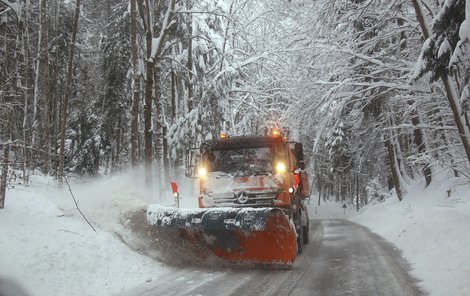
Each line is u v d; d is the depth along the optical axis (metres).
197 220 7.93
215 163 10.12
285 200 9.55
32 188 13.07
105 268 7.21
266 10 21.02
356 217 27.70
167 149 19.88
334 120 17.03
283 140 10.09
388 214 18.45
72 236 8.01
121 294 6.24
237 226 7.62
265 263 8.14
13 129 9.60
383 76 16.03
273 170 9.65
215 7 20.45
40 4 22.16
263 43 21.80
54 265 6.59
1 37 16.52
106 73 28.12
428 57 9.39
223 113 19.47
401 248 10.58
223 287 6.68
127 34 24.47
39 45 23.33
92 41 33.47
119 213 9.24
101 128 30.20
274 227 8.01
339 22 15.43
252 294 6.27
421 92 16.05
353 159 35.16
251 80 22.08
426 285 6.54
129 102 26.61
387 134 23.14
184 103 21.97
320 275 7.56
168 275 7.57
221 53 20.00
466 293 5.76
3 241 6.86
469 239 8.86
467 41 7.91
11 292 5.55
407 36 16.45
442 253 8.61
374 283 6.85
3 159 8.62
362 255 9.71
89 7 28.64
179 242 8.60
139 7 15.82
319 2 15.62
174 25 16.73
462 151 15.93
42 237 7.52
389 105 18.28
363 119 21.25
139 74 16.12
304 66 16.91
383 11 15.35
